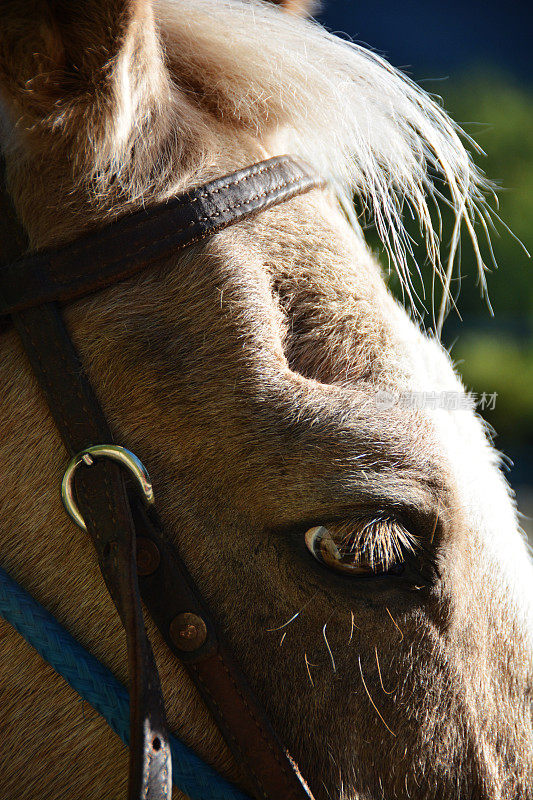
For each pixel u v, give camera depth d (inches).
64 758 59.2
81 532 59.0
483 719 60.3
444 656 59.6
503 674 60.6
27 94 57.5
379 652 59.2
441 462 59.2
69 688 59.1
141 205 58.9
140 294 58.8
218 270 59.0
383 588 59.1
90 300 58.8
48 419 58.9
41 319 58.6
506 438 217.0
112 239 58.6
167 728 57.7
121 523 57.9
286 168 60.5
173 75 61.1
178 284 58.9
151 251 58.7
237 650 59.0
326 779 59.2
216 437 58.6
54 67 57.3
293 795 58.7
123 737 58.8
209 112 60.9
